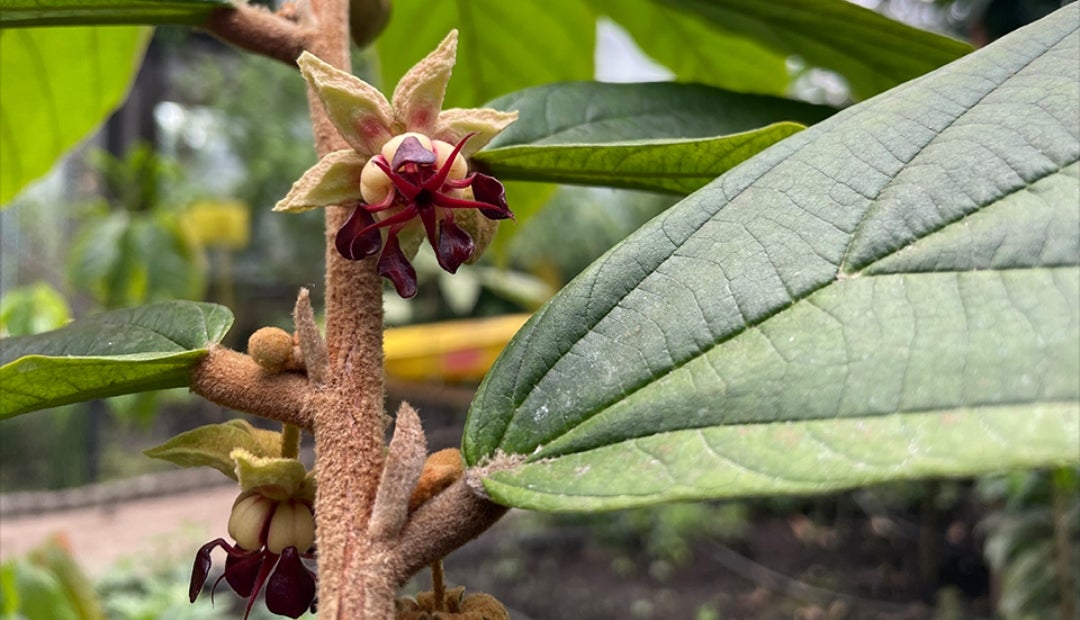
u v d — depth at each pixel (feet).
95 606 1.10
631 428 0.32
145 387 0.42
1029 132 0.31
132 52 0.73
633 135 0.54
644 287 0.34
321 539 0.36
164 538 3.01
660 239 0.35
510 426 0.34
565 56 0.83
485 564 3.39
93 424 4.27
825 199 0.33
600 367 0.34
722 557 3.35
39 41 0.70
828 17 0.56
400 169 0.39
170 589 2.05
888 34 0.55
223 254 4.14
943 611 2.77
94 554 3.10
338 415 0.38
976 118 0.32
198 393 0.40
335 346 0.39
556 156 0.45
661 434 0.31
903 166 0.32
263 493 0.41
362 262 0.40
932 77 0.35
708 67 0.80
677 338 0.33
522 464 0.34
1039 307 0.28
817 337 0.30
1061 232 0.29
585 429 0.33
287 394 0.39
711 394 0.31
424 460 0.35
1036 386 0.26
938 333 0.28
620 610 3.03
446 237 0.39
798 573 3.21
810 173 0.34
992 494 2.01
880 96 0.35
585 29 0.81
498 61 0.83
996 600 2.61
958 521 3.29
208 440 0.42
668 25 0.78
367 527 0.36
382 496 0.34
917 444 0.26
